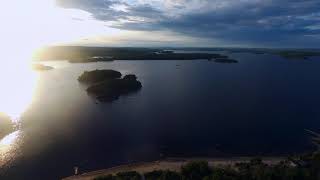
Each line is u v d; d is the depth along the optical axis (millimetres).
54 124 78750
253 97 114062
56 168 55062
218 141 68938
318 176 44438
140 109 95625
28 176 52125
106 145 65750
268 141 68938
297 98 112875
